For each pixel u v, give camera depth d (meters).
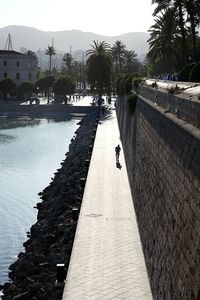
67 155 68.06
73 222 30.55
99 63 122.00
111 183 40.47
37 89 148.25
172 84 30.25
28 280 23.75
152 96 30.97
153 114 28.09
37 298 21.62
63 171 54.97
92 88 129.38
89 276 21.45
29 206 43.59
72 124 108.88
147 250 22.95
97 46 123.12
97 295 19.55
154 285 19.48
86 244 25.55
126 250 24.70
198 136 14.50
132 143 43.28
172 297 15.88
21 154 70.94
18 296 22.28
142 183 29.77
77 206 35.66
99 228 28.27
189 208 15.05
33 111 128.50
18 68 160.75
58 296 20.25
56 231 30.80
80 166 50.56
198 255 13.15
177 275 15.55
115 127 81.50
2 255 31.50
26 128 101.62
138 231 27.73
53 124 108.94
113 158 52.78
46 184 52.81
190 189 15.27
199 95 17.05
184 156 16.77
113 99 156.50
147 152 29.45
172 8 59.53
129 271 22.05
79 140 75.31
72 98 162.25
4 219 39.47
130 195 36.38
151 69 96.62
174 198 17.91
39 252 28.50
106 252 24.36
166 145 21.48
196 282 13.02
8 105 130.88
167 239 18.23
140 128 36.75
